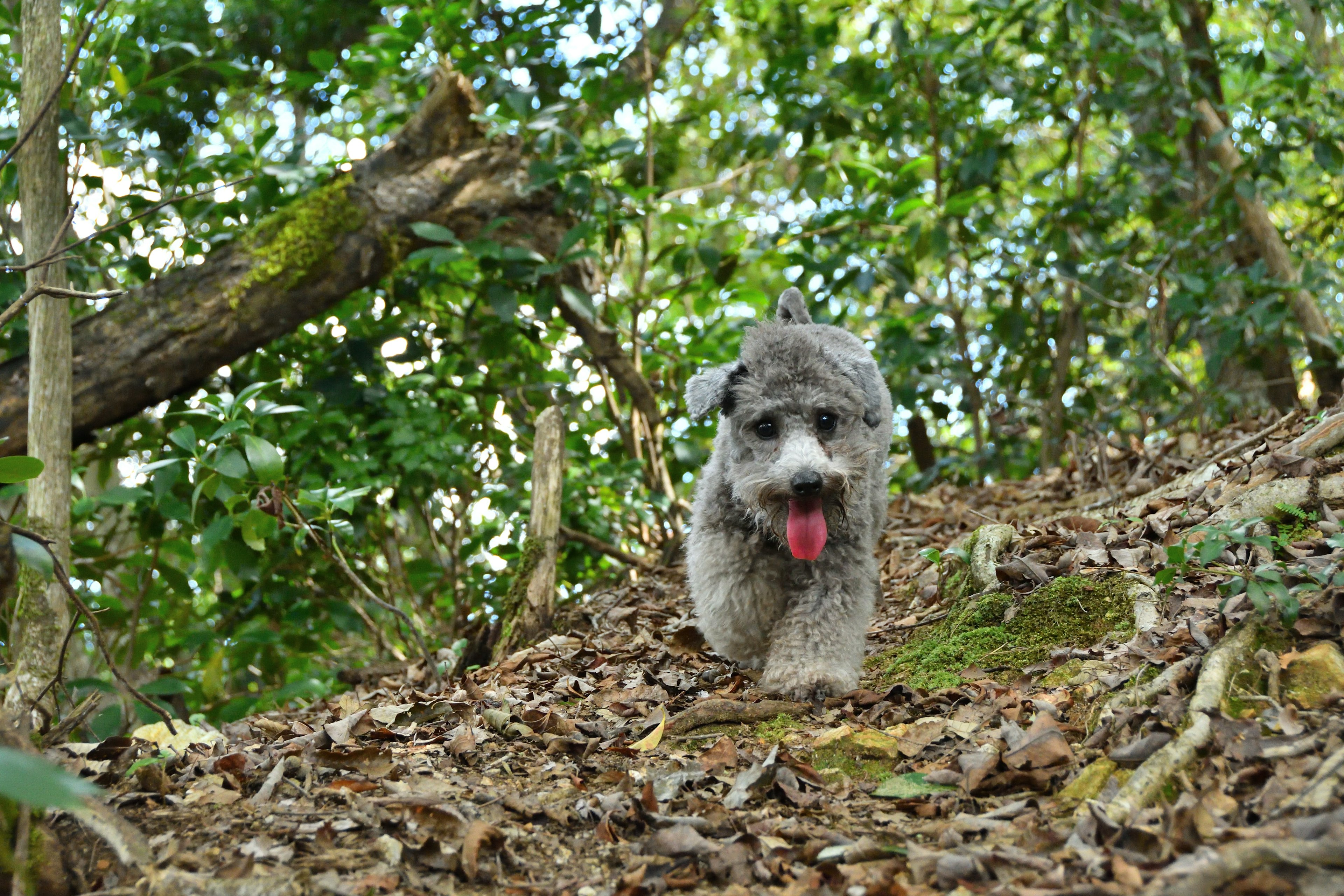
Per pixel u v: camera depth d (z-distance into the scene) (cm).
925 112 250
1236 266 258
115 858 111
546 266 198
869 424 152
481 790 121
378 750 126
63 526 145
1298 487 144
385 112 215
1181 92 232
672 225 351
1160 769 111
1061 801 114
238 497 160
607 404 230
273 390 198
